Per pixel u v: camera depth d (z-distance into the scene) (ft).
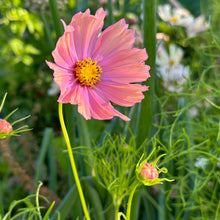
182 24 2.79
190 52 2.63
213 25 2.49
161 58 2.70
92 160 1.73
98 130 3.01
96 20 1.31
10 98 3.89
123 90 1.31
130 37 1.33
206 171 1.96
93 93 1.30
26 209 1.38
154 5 1.60
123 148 1.62
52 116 3.65
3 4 3.22
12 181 2.63
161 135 2.16
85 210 1.31
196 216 2.10
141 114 1.65
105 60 1.33
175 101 2.38
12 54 4.14
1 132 1.30
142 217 2.26
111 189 1.47
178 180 2.12
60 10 2.12
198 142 2.32
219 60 2.47
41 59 3.90
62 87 1.23
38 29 3.33
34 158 2.72
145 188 1.95
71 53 1.28
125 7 3.88
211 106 2.34
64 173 2.66
